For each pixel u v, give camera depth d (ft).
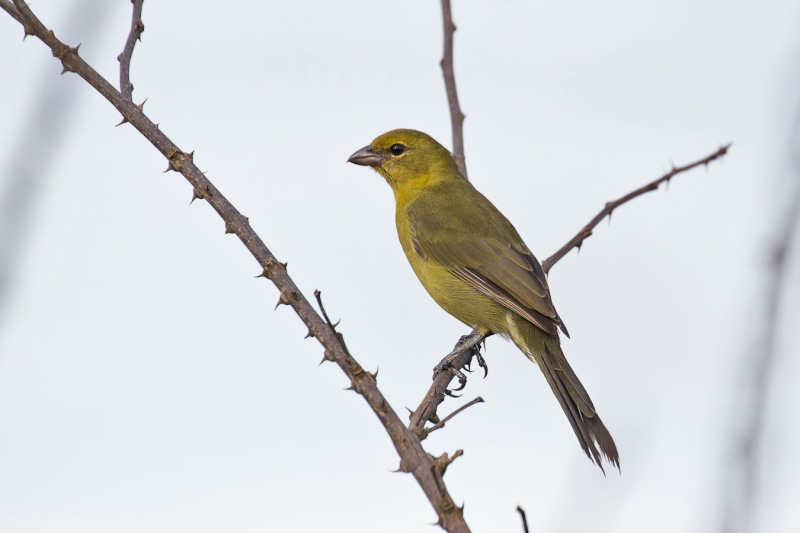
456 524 15.66
